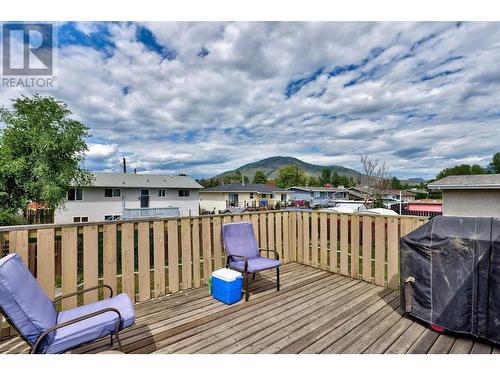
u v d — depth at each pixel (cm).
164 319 256
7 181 1107
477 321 209
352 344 212
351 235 388
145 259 306
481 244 208
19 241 227
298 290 336
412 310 246
